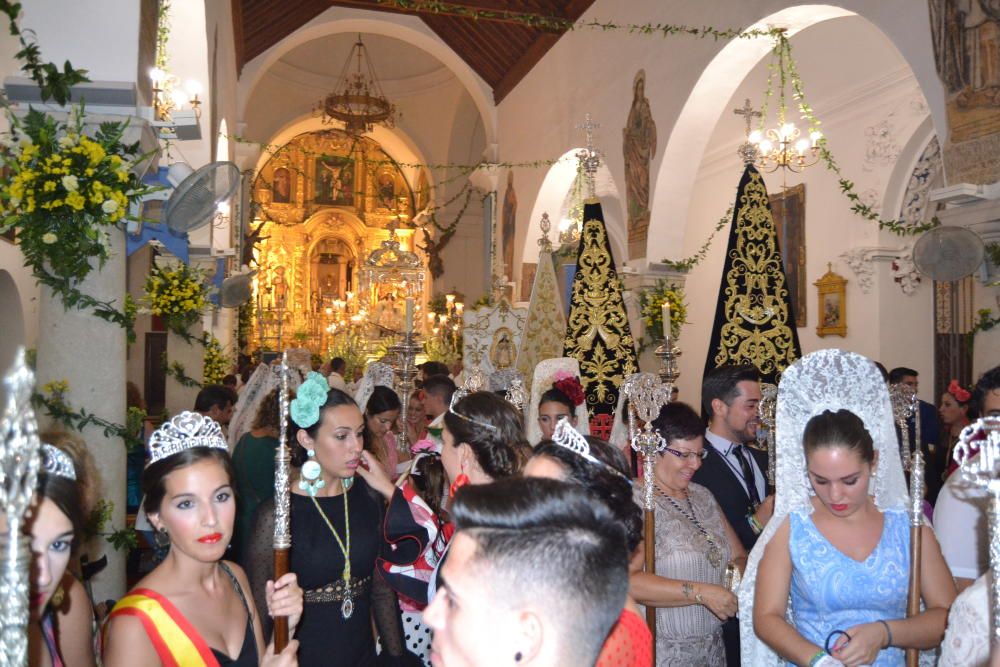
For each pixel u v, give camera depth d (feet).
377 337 65.57
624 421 15.26
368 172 88.12
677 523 9.80
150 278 26.37
